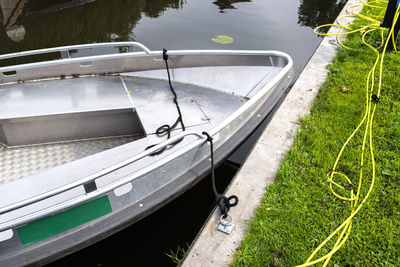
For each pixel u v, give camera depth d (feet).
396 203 7.66
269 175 8.50
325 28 22.24
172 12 24.81
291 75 11.39
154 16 23.97
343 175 8.36
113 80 11.17
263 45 19.60
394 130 9.91
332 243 6.82
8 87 10.40
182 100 10.52
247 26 22.38
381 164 8.77
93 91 10.52
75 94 10.31
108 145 10.25
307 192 7.99
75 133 10.16
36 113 9.34
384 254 6.59
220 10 25.31
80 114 9.58
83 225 6.70
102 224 6.79
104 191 6.43
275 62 11.50
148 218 8.65
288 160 8.86
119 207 6.97
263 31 21.59
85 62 11.23
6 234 6.06
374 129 9.98
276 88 10.68
